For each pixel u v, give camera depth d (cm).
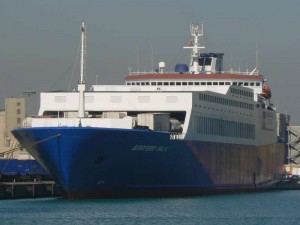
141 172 17112
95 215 15112
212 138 19488
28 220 14550
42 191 19275
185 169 18225
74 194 16875
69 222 14312
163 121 17700
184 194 18512
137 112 18300
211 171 19488
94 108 18138
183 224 14388
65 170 16462
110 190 17025
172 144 17600
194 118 18450
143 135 16750
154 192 17662
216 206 17212
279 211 16912
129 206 16288
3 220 14575
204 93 19000
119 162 16662
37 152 16762
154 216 15138
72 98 18162
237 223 14812
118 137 16388
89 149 16250
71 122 16912
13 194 18662
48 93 18262
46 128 16250
